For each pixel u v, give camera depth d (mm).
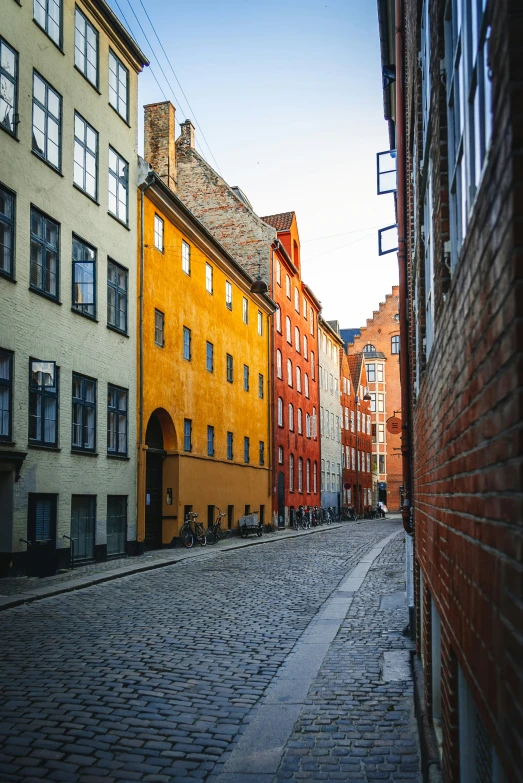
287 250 47094
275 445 40812
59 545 17609
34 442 16750
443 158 3094
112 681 7246
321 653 8602
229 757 5281
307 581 15727
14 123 16281
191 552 23516
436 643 4812
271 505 39719
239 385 34719
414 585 8961
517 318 1443
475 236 2033
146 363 23312
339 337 63281
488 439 1852
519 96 1471
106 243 20766
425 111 4621
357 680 7391
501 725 1704
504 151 1550
